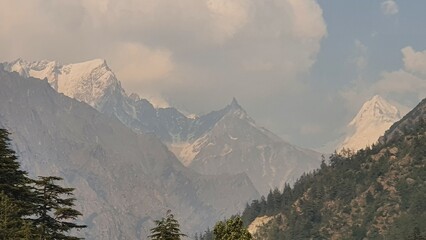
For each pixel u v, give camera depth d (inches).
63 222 4352.9
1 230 4008.4
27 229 4030.5
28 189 4313.5
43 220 4308.6
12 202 4158.5
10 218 4109.3
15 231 4047.7
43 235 4165.8
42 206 4313.5
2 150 4345.5
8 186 4222.4
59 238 4298.7
